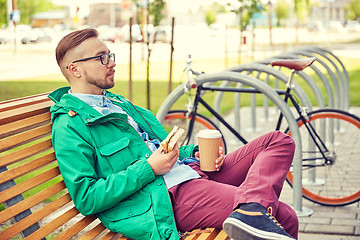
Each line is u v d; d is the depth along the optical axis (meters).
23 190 2.11
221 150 2.72
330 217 3.86
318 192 4.38
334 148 5.39
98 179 2.29
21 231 2.04
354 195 4.06
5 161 2.09
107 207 2.24
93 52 2.48
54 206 2.22
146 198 2.34
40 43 33.25
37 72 14.20
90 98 2.54
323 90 11.34
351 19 55.41
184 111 4.28
